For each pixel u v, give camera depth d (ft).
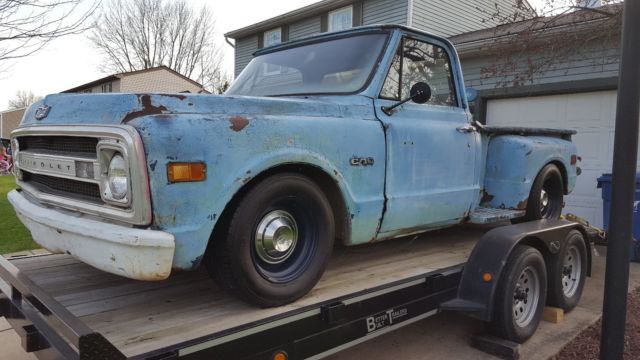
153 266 6.70
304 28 55.11
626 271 9.16
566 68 27.50
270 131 7.97
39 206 8.60
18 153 9.69
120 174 6.88
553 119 28.73
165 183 6.74
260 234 8.11
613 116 26.43
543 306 12.83
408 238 14.89
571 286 14.62
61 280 9.35
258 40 61.72
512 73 26.84
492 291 11.10
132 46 135.74
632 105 8.79
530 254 12.03
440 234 15.85
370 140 9.87
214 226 7.45
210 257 7.97
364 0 47.62
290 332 7.74
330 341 8.36
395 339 12.82
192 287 9.17
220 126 7.32
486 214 13.55
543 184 15.97
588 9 20.44
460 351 12.09
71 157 7.88
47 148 8.74
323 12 52.24
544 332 13.24
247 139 7.63
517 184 14.17
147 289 8.99
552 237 13.14
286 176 8.20
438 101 12.44
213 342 6.78
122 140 6.66
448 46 12.72
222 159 7.29
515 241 11.50
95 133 7.07
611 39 23.73
